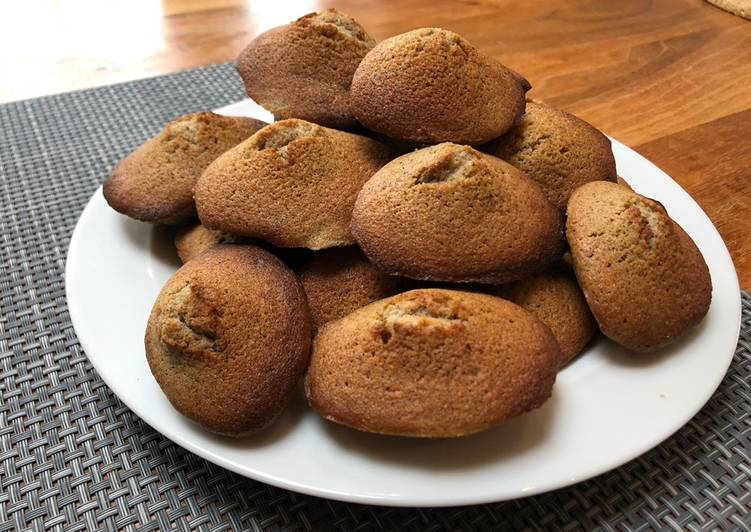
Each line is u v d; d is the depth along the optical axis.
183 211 0.22
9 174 0.30
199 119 0.23
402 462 0.16
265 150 0.20
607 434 0.16
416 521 0.16
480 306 0.17
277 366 0.17
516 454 0.16
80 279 0.21
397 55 0.20
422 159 0.19
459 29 0.40
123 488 0.17
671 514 0.16
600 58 0.37
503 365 0.16
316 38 0.23
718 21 0.40
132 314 0.20
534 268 0.19
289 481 0.15
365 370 0.16
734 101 0.32
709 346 0.18
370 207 0.19
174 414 0.17
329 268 0.20
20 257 0.25
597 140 0.22
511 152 0.21
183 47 0.40
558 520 0.16
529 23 0.41
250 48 0.24
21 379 0.21
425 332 0.16
